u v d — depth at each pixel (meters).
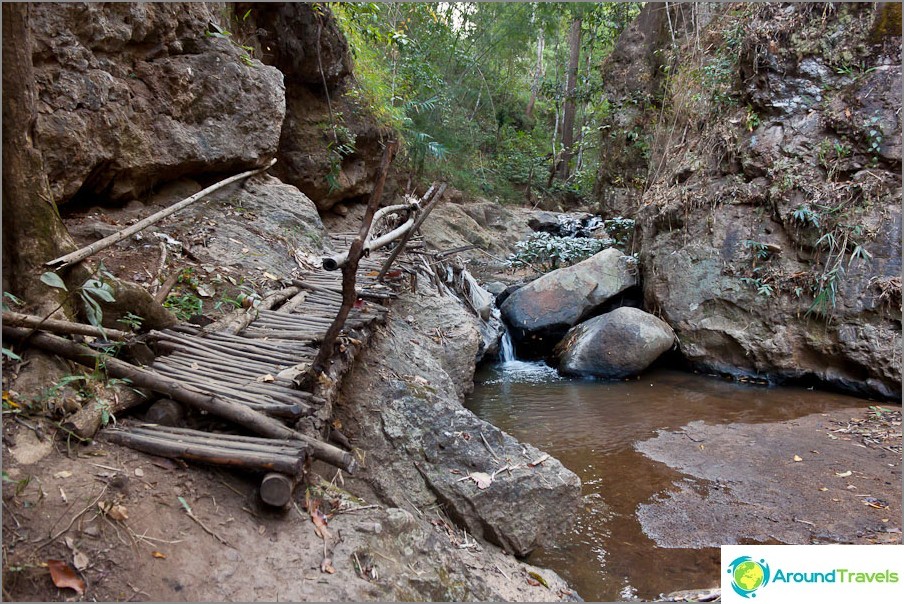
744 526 3.74
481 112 18.78
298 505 2.44
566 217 15.86
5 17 2.59
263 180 6.60
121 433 2.41
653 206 8.16
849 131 6.72
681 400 6.22
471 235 13.06
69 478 2.13
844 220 6.53
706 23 9.03
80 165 4.29
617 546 3.53
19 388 2.37
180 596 1.91
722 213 7.42
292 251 5.62
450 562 2.68
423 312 6.23
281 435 2.50
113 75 4.75
